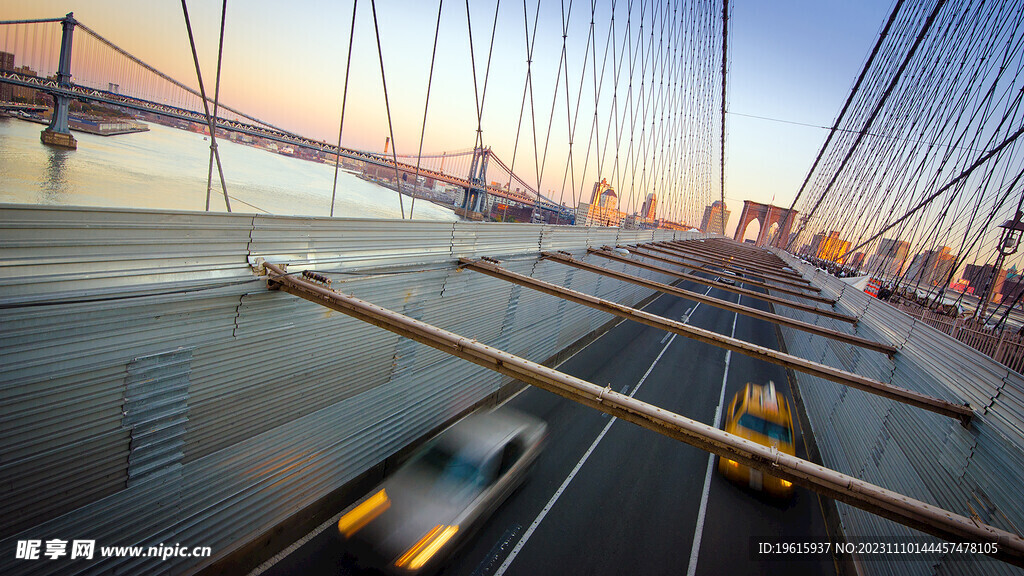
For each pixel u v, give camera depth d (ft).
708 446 15.20
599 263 63.31
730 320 95.50
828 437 39.37
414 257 28.89
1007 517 17.70
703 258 96.53
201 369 17.69
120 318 14.99
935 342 28.99
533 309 45.42
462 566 21.65
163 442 16.93
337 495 25.50
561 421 38.01
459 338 18.33
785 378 60.54
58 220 13.41
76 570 15.30
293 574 20.59
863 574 24.79
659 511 28.76
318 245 22.35
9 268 12.70
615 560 24.22
